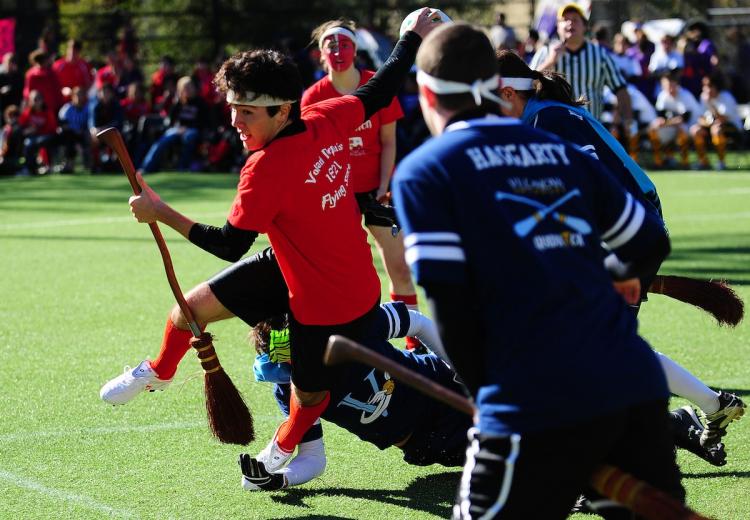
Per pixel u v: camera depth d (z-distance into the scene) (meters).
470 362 6.50
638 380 6.54
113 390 10.80
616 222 6.98
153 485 10.43
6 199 36.34
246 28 59.84
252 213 9.12
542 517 6.48
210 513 9.73
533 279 6.40
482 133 6.72
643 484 6.46
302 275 9.43
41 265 23.16
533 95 10.47
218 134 44.84
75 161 51.25
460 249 6.40
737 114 43.78
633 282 7.20
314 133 9.45
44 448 11.50
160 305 18.89
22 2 59.47
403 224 6.48
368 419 10.24
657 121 43.25
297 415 10.00
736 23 54.22
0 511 9.71
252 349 15.81
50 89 44.84
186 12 58.94
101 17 60.09
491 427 6.42
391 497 10.12
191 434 11.98
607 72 20.47
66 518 9.56
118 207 33.88
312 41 16.81
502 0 58.28
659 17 61.56
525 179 6.63
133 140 45.06
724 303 10.85
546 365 6.32
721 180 39.53
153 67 61.09
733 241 25.48
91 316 18.05
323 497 10.12
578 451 6.39
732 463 10.92
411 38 10.55
